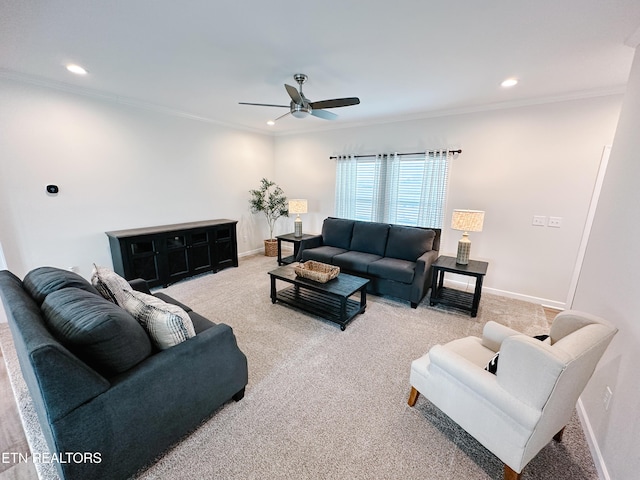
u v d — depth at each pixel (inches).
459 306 129.9
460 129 153.9
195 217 186.2
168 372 56.0
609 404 59.8
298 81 111.0
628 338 56.7
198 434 65.1
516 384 49.4
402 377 85.6
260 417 70.1
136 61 98.6
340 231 179.2
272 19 72.7
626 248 61.5
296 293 138.6
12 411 72.0
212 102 149.3
